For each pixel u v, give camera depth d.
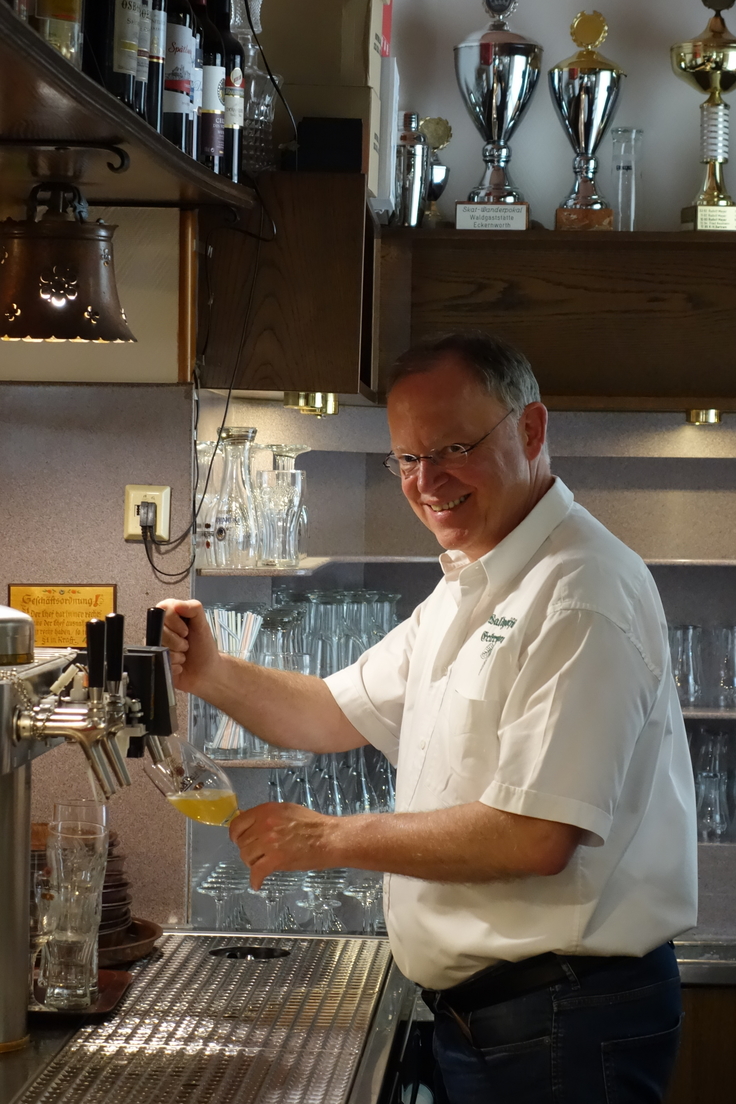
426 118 3.23
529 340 3.13
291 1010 1.71
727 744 3.50
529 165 3.32
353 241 2.42
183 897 2.35
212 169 2.16
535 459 1.92
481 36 3.05
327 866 1.71
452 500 1.86
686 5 3.25
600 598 1.69
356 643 3.17
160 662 1.60
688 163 3.29
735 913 3.40
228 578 2.74
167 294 2.32
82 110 1.44
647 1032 1.75
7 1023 1.52
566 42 3.27
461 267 3.11
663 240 3.00
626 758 1.66
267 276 2.43
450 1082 1.84
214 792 1.70
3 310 1.74
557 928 1.71
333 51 2.57
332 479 3.50
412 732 2.00
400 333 3.11
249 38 2.45
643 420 3.42
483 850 1.64
